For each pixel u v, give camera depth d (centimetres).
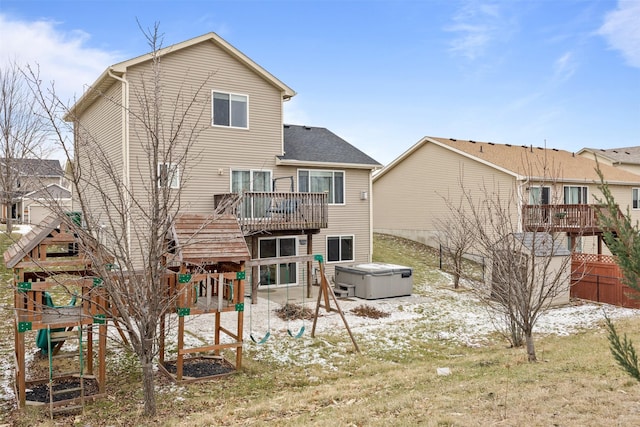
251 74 1786
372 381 859
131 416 721
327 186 1975
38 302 779
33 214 3138
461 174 2316
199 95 1659
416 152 2820
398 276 1739
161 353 960
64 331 957
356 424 609
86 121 1930
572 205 2034
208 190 1684
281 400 767
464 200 2489
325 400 752
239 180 1759
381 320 1406
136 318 718
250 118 1784
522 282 972
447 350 1148
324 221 1731
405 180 2898
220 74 1719
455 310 1555
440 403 666
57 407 757
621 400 615
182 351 896
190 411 746
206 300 971
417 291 1833
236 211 1556
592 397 633
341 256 2006
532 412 589
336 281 1817
